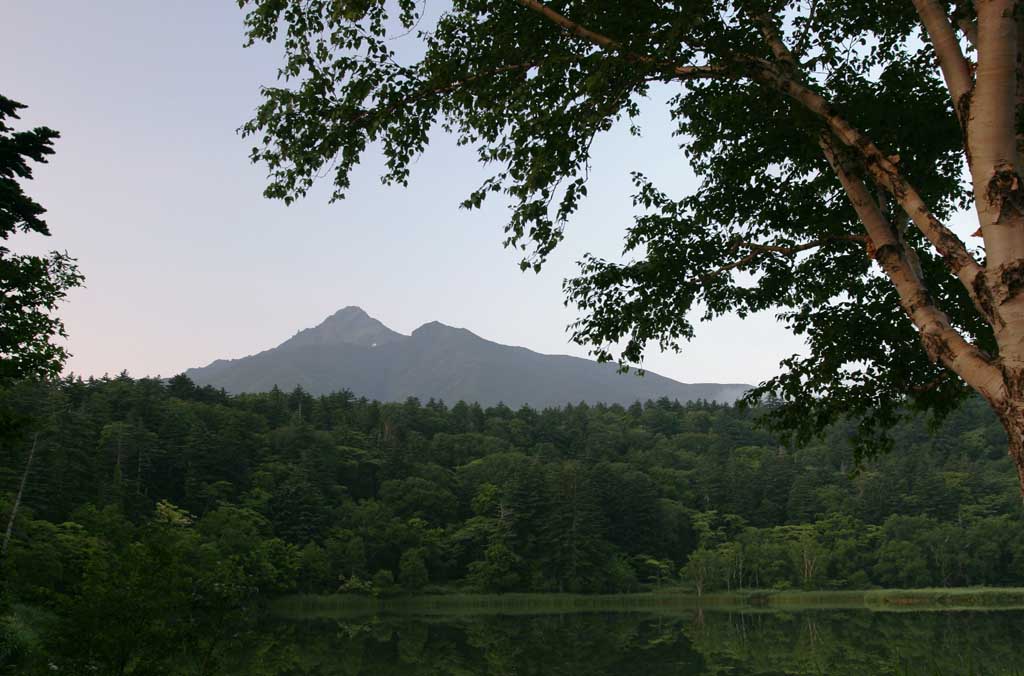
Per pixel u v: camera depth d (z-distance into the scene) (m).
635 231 10.31
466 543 112.25
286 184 9.27
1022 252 5.93
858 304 10.21
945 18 6.71
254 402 168.12
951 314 9.84
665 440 191.00
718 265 9.86
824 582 105.94
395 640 47.88
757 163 9.79
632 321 10.07
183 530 79.81
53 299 21.62
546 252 8.66
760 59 7.70
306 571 91.06
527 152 8.59
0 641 22.06
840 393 9.89
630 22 7.94
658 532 121.81
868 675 27.84
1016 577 105.81
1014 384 5.82
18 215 17.62
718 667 32.75
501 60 8.79
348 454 144.75
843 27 9.12
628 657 37.38
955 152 9.40
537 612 79.56
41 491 66.19
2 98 17.41
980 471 135.12
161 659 12.44
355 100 8.70
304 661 35.53
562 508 107.38
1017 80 6.38
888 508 123.56
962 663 29.09
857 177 7.55
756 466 153.50
